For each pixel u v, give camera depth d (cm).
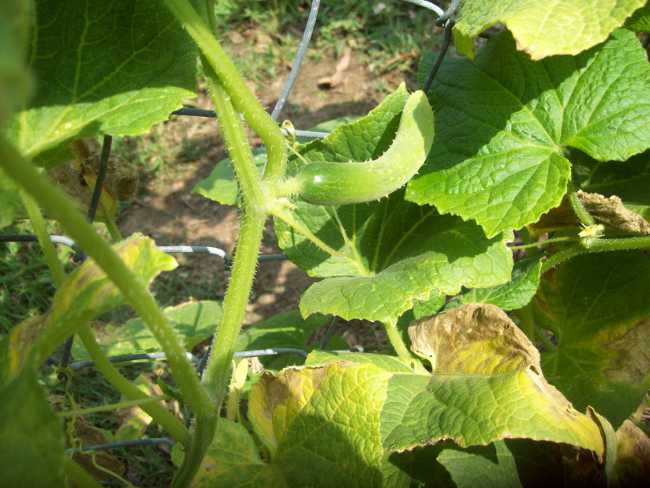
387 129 27
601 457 22
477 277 25
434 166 26
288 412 23
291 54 67
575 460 24
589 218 28
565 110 26
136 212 58
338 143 28
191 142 62
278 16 70
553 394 23
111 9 22
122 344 40
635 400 28
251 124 21
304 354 32
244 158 21
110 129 22
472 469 24
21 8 8
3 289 50
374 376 22
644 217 29
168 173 60
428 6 28
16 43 8
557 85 26
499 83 27
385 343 48
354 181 22
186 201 58
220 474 23
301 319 39
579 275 31
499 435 21
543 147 26
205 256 55
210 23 21
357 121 27
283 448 23
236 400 27
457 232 26
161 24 22
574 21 22
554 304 31
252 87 65
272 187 22
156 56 22
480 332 24
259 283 53
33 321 19
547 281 31
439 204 25
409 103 24
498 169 26
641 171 30
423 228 28
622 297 30
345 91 64
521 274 28
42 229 21
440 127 27
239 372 27
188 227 57
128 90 22
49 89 22
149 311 16
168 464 41
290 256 29
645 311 29
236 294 22
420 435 23
